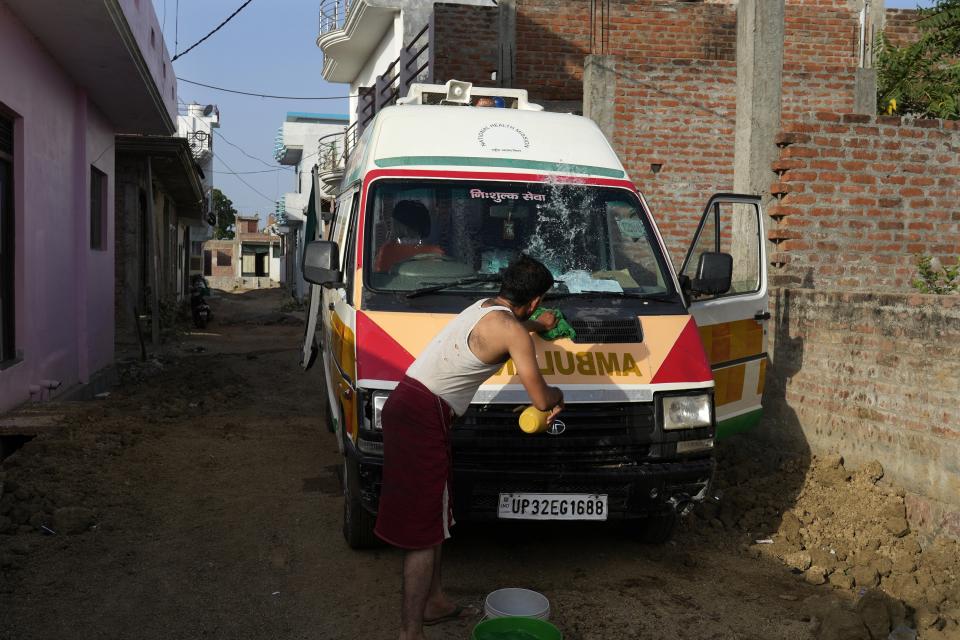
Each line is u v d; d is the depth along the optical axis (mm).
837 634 4086
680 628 4270
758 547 5367
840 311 6461
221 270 58156
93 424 7926
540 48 12273
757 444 7469
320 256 5535
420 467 3797
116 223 17484
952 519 5180
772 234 8023
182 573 4887
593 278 5344
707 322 5766
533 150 5848
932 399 5488
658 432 4688
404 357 4582
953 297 5312
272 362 13578
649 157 10484
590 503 4621
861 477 6035
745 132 8219
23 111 8250
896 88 11273
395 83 15859
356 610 4426
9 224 8234
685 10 12602
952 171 8164
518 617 3748
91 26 8352
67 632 4129
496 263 5320
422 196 5480
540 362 4645
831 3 13391
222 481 6766
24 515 5594
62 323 9828
